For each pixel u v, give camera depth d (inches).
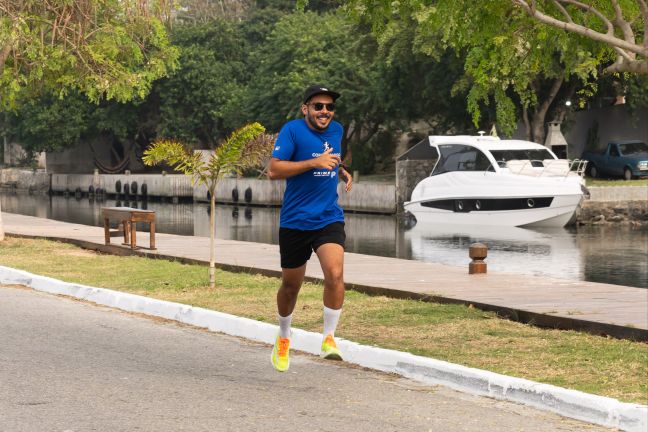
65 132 4025.6
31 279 824.9
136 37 1365.7
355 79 2992.1
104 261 1021.8
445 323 617.9
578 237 1862.7
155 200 3740.2
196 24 4121.6
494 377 427.2
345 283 801.6
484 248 880.9
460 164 2175.2
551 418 390.6
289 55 3213.6
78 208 3250.5
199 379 450.9
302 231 441.7
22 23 1162.0
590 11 548.4
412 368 464.4
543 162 2098.9
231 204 3324.3
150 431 356.5
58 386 429.4
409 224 2229.3
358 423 372.5
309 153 440.8
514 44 585.0
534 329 601.3
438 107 2662.4
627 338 567.2
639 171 2506.2
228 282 832.9
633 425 372.2
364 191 2669.8
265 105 3189.0
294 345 548.1
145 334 580.1
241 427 363.6
